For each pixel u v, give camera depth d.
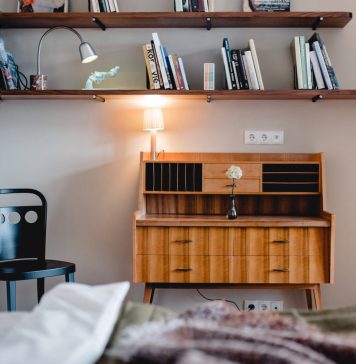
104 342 0.83
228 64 2.56
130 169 2.80
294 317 1.01
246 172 2.58
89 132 2.81
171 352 0.70
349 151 2.76
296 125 2.76
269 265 2.34
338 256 2.77
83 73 2.81
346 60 2.76
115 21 2.66
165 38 2.79
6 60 2.62
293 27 2.75
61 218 2.83
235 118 2.78
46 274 2.20
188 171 2.62
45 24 2.74
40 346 0.74
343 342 0.76
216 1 2.76
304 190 2.62
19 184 2.83
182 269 2.35
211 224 2.34
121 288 0.97
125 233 2.81
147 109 2.64
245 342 0.74
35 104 2.82
